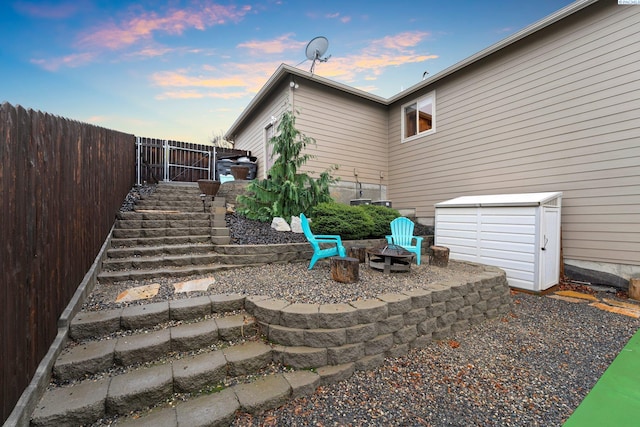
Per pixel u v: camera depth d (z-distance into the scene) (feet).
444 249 14.52
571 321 11.66
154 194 20.58
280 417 6.09
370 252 13.03
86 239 9.91
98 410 5.56
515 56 19.52
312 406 6.45
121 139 17.11
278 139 20.12
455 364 8.34
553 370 8.07
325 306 8.26
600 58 15.80
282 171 20.12
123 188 17.93
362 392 6.98
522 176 19.17
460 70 22.94
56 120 7.30
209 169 31.27
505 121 20.08
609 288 15.39
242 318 8.61
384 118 29.73
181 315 8.41
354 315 7.93
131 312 8.05
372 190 28.63
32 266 5.75
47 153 6.69
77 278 8.78
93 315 7.88
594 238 15.99
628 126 14.88
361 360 7.82
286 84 24.04
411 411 6.36
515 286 15.81
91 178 10.62
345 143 26.81
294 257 14.89
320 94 25.27
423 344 9.32
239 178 26.35
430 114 26.03
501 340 9.96
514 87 19.57
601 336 10.24
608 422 6.02
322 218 17.16
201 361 7.00
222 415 5.79
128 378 6.30
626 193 14.94
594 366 8.28
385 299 8.84
